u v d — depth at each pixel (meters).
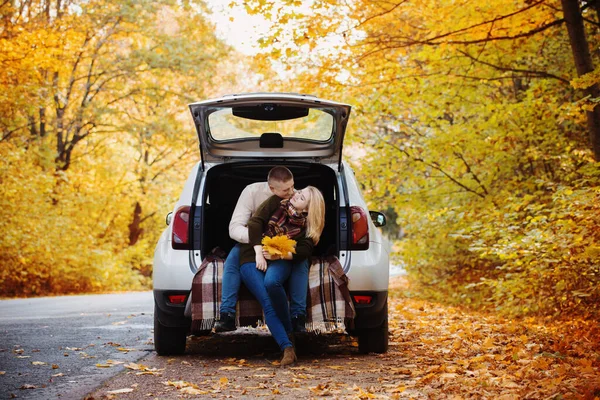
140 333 7.60
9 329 7.96
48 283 23.47
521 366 5.10
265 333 8.00
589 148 11.61
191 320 5.61
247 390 4.46
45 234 21.48
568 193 8.55
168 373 5.08
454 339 6.93
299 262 5.56
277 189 5.61
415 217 13.98
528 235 9.01
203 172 6.03
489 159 12.58
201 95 26.86
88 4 24.52
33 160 23.36
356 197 5.88
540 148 11.92
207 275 5.52
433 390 4.34
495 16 11.02
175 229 5.70
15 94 19.66
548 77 12.05
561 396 3.85
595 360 5.18
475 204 12.24
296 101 5.63
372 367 5.34
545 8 11.20
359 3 10.69
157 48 26.12
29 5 22.94
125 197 29.25
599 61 12.32
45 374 4.99
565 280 8.68
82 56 25.58
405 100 12.30
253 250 5.57
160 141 27.61
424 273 15.12
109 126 27.64
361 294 5.64
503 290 9.94
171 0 25.20
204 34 25.53
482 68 12.33
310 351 6.32
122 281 27.64
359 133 13.23
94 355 5.94
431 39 11.01
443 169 13.12
